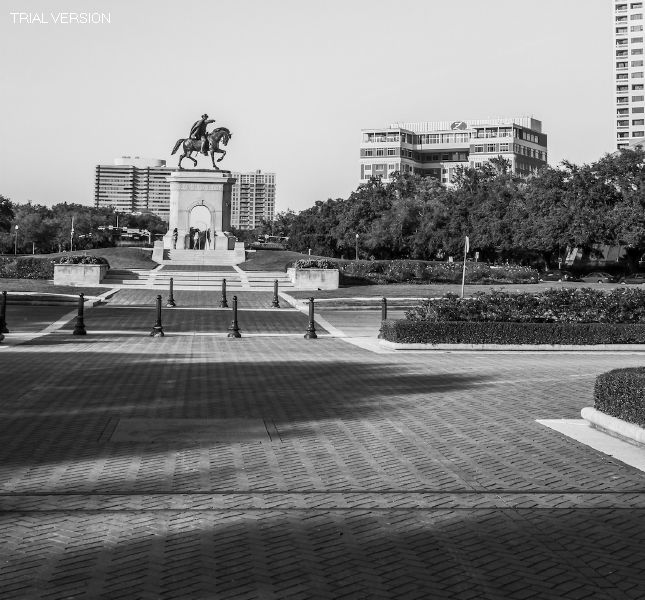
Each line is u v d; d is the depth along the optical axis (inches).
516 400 577.3
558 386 652.7
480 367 786.8
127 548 262.7
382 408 536.4
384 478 356.5
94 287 2017.7
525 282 2368.4
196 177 3048.7
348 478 355.6
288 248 5167.3
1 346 944.9
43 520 291.3
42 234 4938.5
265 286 2198.6
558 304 1039.6
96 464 374.3
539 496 331.3
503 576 242.7
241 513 303.1
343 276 2220.7
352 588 232.1
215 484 342.3
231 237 3078.2
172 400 557.9
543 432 463.2
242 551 261.6
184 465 374.9
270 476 356.8
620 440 440.8
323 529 285.4
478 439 442.0
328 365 792.3
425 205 3784.5
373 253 4052.7
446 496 329.7
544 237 2950.3
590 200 2866.6
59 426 461.4
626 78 7682.1
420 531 285.0
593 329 991.0
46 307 1576.0
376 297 1861.5
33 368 730.8
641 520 300.5
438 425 480.4
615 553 264.1
